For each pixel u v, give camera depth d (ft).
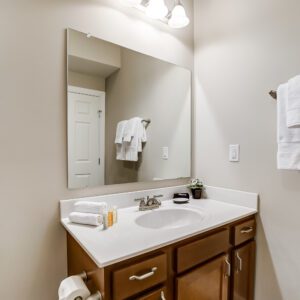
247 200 4.88
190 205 5.06
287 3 4.28
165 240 3.19
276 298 4.53
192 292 3.52
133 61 4.92
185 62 5.85
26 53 3.67
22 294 3.70
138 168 5.08
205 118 5.73
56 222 3.98
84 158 4.31
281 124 4.04
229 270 4.12
